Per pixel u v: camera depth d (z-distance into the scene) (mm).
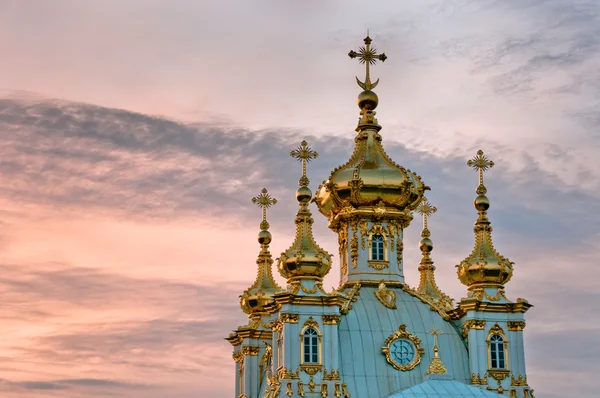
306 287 123125
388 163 134250
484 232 129625
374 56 138875
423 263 146500
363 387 121938
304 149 129750
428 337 126000
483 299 126312
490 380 124188
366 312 126625
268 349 134875
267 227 145625
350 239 132500
